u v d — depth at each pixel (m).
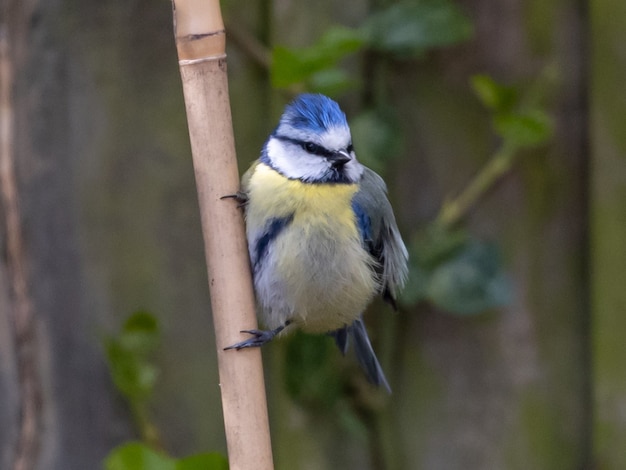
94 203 7.38
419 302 7.46
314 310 6.15
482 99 7.24
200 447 7.61
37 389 7.49
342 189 6.07
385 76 7.28
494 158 7.29
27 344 7.46
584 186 7.38
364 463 7.57
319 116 5.99
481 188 7.29
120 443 7.51
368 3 7.18
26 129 7.27
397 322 7.53
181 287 7.50
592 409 7.48
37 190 7.32
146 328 6.98
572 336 7.49
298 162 5.95
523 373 7.45
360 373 7.50
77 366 7.46
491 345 7.45
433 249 7.29
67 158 7.33
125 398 7.48
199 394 7.57
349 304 6.25
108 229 7.41
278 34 7.30
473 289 7.26
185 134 7.37
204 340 7.55
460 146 7.32
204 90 4.68
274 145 6.02
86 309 7.43
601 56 7.16
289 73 6.46
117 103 7.32
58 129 7.30
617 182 7.22
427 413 7.55
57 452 7.53
